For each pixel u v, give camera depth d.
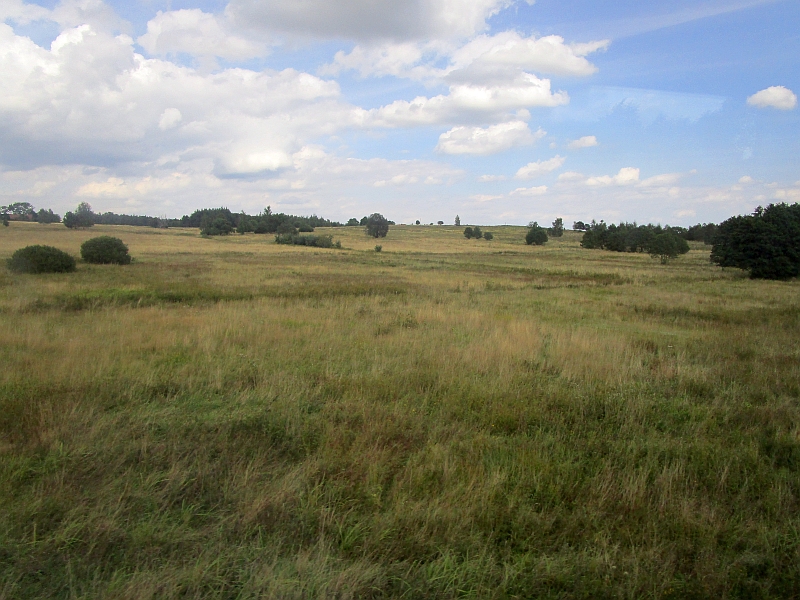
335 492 4.10
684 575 3.30
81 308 14.84
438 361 8.50
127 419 5.57
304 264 39.97
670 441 5.46
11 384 6.50
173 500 3.94
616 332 12.90
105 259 35.09
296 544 3.46
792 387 7.68
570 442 5.40
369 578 3.05
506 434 5.63
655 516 3.93
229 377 7.33
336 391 6.83
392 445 5.03
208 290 20.00
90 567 3.14
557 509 3.93
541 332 12.00
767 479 4.61
